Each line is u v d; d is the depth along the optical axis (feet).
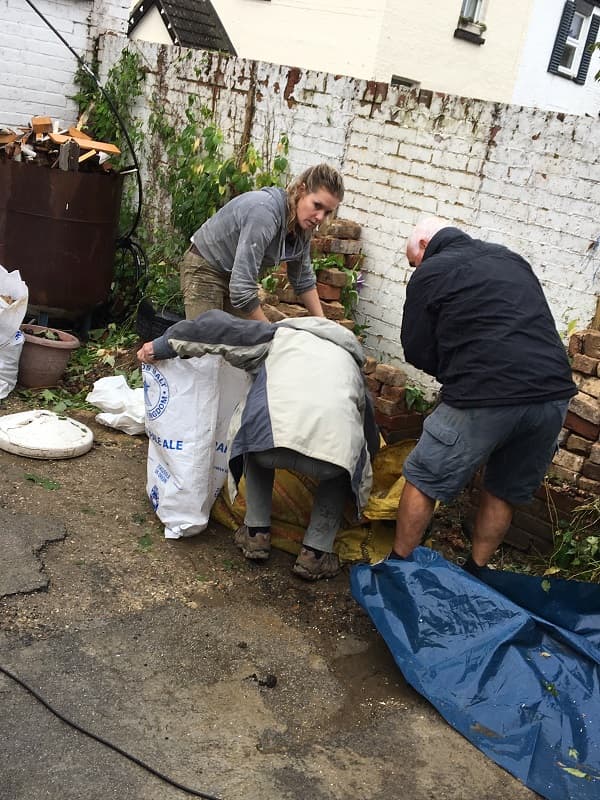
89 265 18.24
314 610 11.22
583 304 13.79
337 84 17.07
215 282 13.82
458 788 8.44
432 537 13.71
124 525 12.32
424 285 10.53
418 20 35.37
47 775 7.68
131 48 21.81
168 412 11.85
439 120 15.43
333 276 16.08
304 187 12.39
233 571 11.76
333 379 10.97
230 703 9.16
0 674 8.85
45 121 18.22
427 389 16.15
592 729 9.24
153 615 10.41
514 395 10.01
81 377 17.51
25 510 12.09
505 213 14.69
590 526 12.73
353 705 9.49
